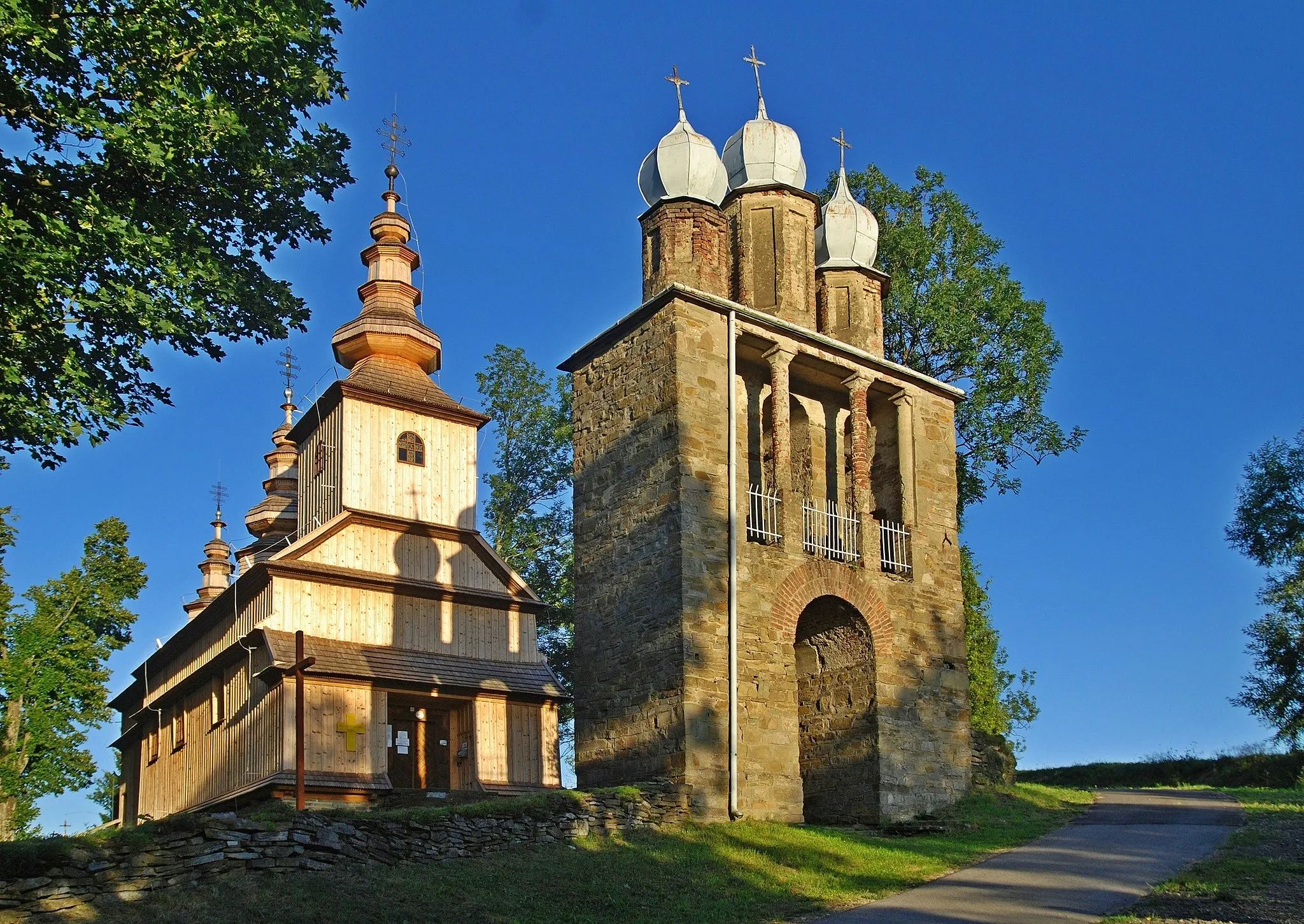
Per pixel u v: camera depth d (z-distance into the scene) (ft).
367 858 59.57
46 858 51.03
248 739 100.89
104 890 51.80
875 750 83.15
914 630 88.22
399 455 114.93
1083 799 89.30
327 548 107.04
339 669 99.45
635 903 57.47
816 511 88.58
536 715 110.11
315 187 63.98
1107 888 56.70
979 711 121.80
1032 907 53.93
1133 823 76.28
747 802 76.28
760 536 84.38
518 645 113.91
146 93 55.47
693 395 81.30
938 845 71.87
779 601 81.66
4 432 55.16
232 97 59.93
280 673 97.25
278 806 68.49
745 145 95.81
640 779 76.69
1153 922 49.47
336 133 63.67
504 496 147.84
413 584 108.37
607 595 82.33
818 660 88.53
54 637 144.25
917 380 94.73
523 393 152.76
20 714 141.59
